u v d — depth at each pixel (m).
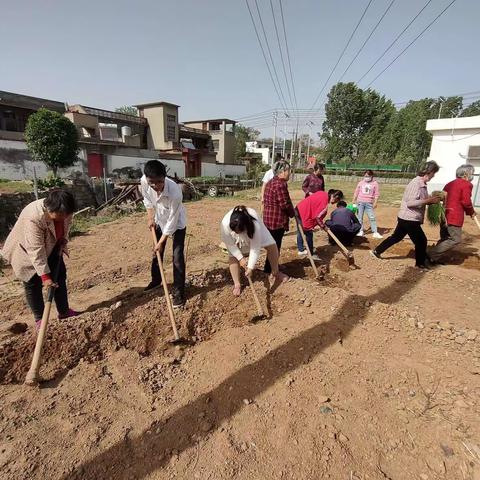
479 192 14.74
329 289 4.21
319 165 6.97
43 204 3.13
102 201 14.72
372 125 50.59
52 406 2.65
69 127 16.45
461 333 3.40
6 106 22.94
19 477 2.06
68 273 5.91
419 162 40.41
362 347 3.27
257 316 3.93
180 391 2.80
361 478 2.01
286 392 2.70
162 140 31.86
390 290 4.80
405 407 2.54
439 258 6.62
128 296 4.61
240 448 2.22
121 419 2.51
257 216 4.00
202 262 6.53
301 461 2.12
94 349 3.33
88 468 2.12
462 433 2.30
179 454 2.20
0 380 2.95
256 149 69.38
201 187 20.30
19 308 4.60
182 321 3.74
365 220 11.09
